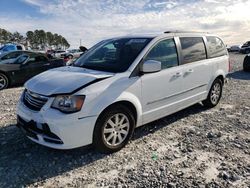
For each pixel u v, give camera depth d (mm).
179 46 5492
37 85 4262
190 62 5723
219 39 6957
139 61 4637
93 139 4141
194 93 5941
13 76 10445
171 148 4562
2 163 4070
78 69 4734
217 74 6578
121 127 4414
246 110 6730
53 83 4168
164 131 5297
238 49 48125
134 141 4832
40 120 3949
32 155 4312
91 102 3961
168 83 5129
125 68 4543
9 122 5820
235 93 8766
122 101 4371
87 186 3535
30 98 4234
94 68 4766
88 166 4008
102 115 4117
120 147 4461
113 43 5324
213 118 6090
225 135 5094
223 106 7094
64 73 4527
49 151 4438
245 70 14734
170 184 3512
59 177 3736
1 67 10172
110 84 4207
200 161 4113
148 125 5594
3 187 3508
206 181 3594
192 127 5512
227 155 4297
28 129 4234
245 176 3705
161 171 3844
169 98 5238
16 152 4410
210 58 6395
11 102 7766
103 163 4086
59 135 3840
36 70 11016
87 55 5410
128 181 3617
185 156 4277
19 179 3680
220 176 3703
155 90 4883
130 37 5316
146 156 4289
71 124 3844
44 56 11344
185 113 6441
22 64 10688
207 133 5184
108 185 3547
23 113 4234
